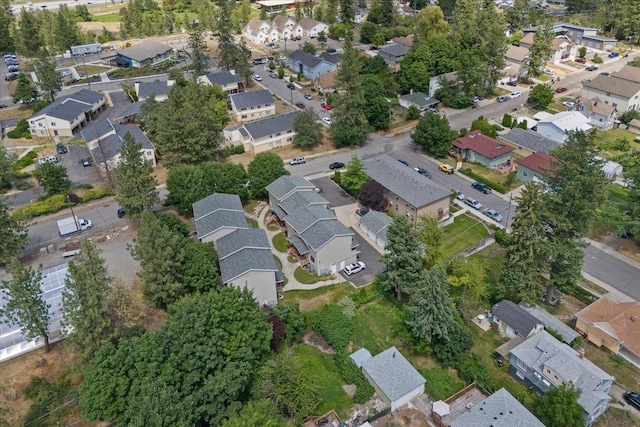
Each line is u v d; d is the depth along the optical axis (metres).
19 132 100.94
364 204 74.50
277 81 128.62
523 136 91.12
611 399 46.59
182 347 41.50
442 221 71.38
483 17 126.06
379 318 56.25
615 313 52.94
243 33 170.00
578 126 93.19
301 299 58.88
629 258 65.25
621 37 152.38
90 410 37.78
